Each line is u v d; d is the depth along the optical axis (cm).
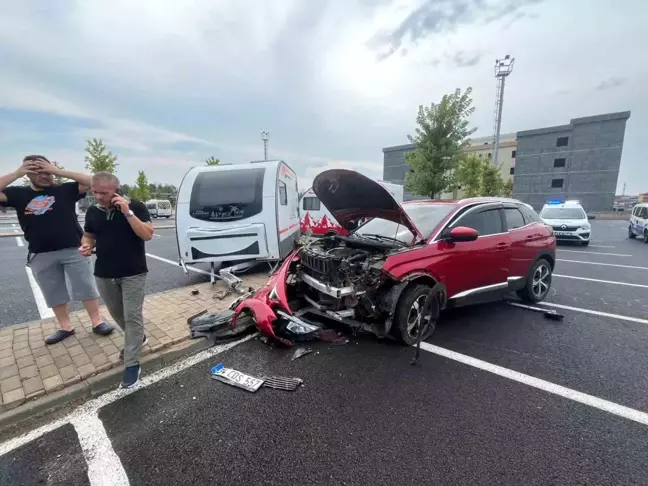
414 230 381
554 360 327
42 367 297
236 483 186
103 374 290
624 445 211
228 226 608
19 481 188
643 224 1377
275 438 221
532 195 4094
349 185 396
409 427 230
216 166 657
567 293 577
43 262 328
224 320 391
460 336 386
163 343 342
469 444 213
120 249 280
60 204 327
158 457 205
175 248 1149
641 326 418
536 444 212
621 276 716
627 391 273
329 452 207
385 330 349
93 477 191
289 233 770
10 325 419
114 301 302
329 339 369
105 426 235
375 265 341
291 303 426
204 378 297
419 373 303
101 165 2284
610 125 3569
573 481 183
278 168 649
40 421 241
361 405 256
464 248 399
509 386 281
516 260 462
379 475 189
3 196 304
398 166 4950
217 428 231
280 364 320
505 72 2262
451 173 1670
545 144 3959
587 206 3759
